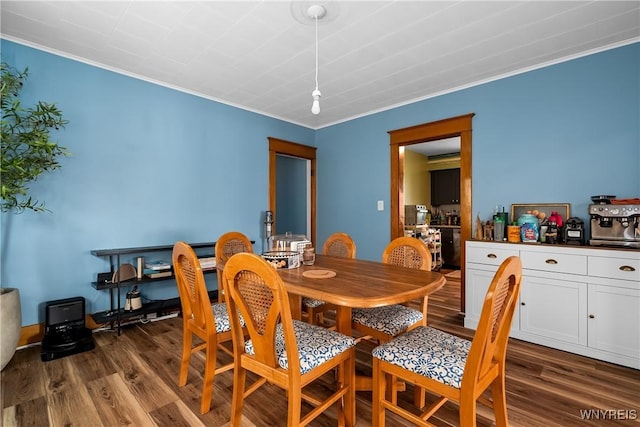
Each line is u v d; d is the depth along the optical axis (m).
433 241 5.69
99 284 2.71
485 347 1.18
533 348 2.48
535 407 1.74
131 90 3.05
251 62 2.80
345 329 1.84
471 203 3.25
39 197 2.55
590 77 2.57
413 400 1.84
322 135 4.85
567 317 2.41
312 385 1.99
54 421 1.63
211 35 2.38
